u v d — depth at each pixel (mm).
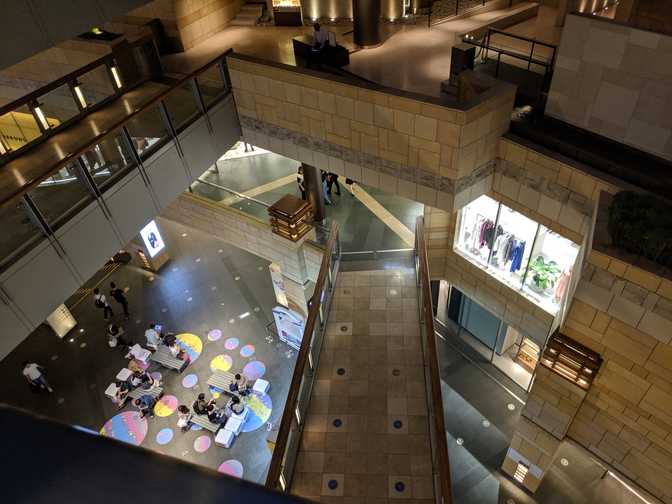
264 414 16906
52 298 8641
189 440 16406
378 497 7473
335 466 7852
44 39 7930
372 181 11266
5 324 7938
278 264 16734
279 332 18969
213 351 19156
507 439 14984
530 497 13562
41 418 646
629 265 7703
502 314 13789
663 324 7793
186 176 11430
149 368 18781
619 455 10148
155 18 15539
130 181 9875
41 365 19203
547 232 11375
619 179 8859
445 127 9391
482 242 13148
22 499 537
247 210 16344
